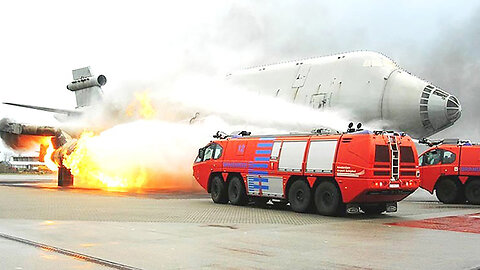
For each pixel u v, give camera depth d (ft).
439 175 79.30
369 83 83.56
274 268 26.96
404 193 56.03
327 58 92.02
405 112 80.38
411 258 30.07
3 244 33.50
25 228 40.86
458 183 78.02
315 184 57.47
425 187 81.25
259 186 64.23
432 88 80.64
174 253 30.83
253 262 28.45
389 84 82.17
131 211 55.26
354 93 84.23
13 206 59.72
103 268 26.50
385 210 57.93
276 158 61.87
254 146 65.62
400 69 85.35
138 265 27.32
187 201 72.02
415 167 56.54
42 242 34.24
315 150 57.62
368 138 52.75
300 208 58.44
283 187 61.05
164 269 26.43
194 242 35.04
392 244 35.19
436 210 64.54
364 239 37.45
